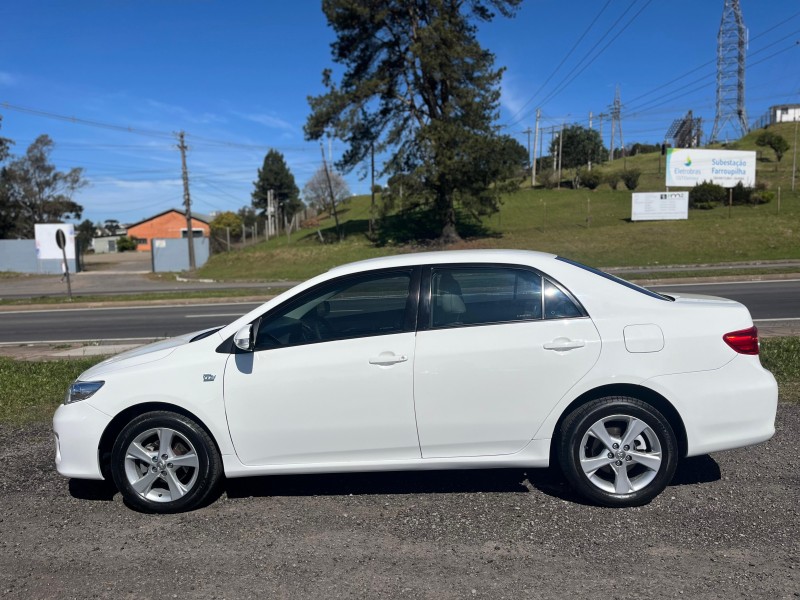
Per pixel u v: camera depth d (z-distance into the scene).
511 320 4.15
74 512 4.34
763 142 58.31
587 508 4.15
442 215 38.53
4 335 14.78
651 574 3.33
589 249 32.62
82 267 47.16
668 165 44.12
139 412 4.32
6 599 3.28
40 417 6.49
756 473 4.61
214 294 22.64
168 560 3.65
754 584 3.21
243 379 4.17
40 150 63.31
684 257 29.47
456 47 33.47
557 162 74.00
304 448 4.20
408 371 4.09
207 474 4.25
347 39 36.69
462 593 3.21
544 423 4.10
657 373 4.05
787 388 6.57
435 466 4.18
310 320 4.34
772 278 20.83
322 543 3.79
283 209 80.06
